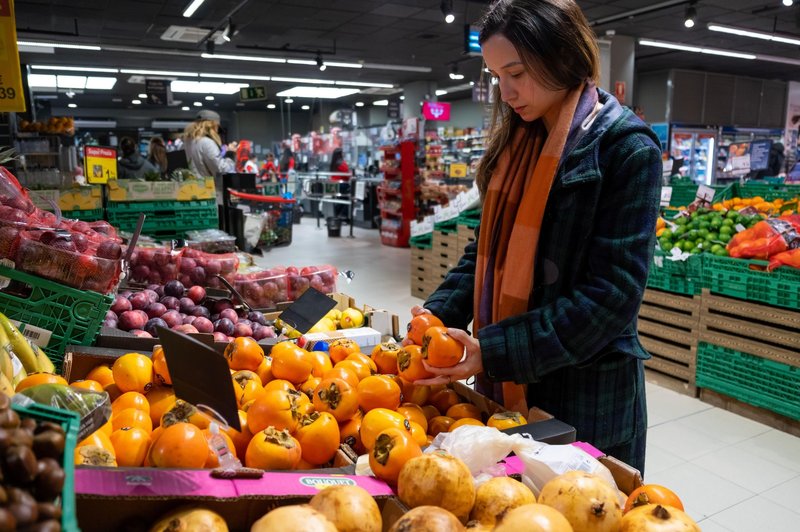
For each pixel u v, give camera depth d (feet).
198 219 17.11
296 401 3.95
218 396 3.01
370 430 3.78
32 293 5.24
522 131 4.83
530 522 2.56
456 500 2.96
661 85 49.34
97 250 5.47
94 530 2.60
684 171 48.37
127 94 62.34
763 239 11.47
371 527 2.76
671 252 12.96
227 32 30.66
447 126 71.77
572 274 4.48
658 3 29.91
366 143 73.92
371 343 6.53
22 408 2.31
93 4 29.37
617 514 2.95
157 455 3.10
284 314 7.19
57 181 20.07
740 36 37.52
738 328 11.71
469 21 33.58
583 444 3.90
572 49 4.13
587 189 4.31
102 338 5.52
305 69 48.83
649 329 13.61
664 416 11.86
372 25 34.78
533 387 4.92
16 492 1.85
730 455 10.27
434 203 34.68
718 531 8.16
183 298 7.36
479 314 4.95
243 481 2.92
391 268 27.61
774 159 33.91
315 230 43.34
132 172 25.90
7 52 8.74
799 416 10.81
